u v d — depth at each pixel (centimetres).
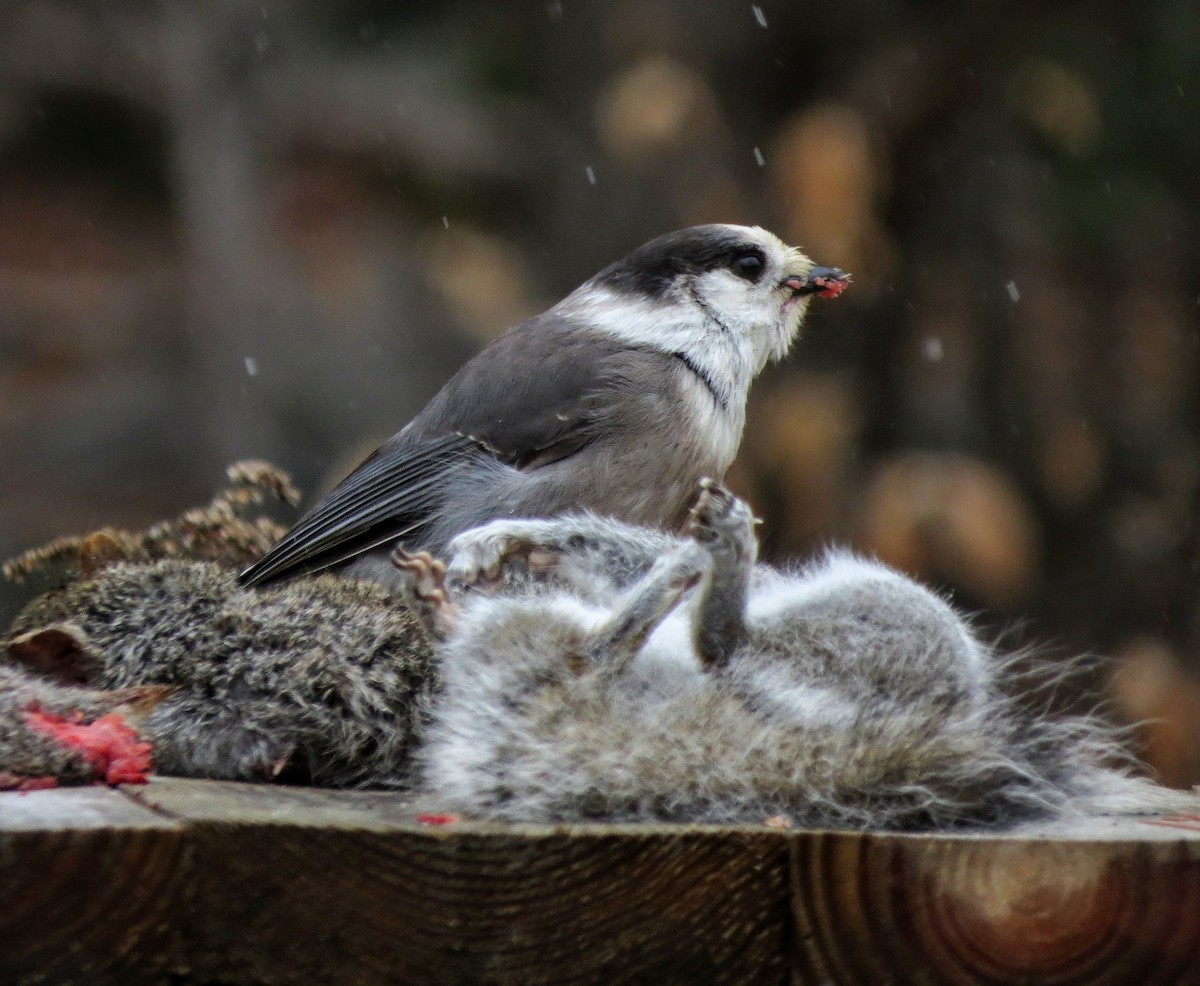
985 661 582
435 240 2216
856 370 1584
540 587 621
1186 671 1512
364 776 604
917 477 1466
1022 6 1557
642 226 1664
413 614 626
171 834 445
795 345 1566
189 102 2377
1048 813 535
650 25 1595
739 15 1595
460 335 2283
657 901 473
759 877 478
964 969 482
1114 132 1728
